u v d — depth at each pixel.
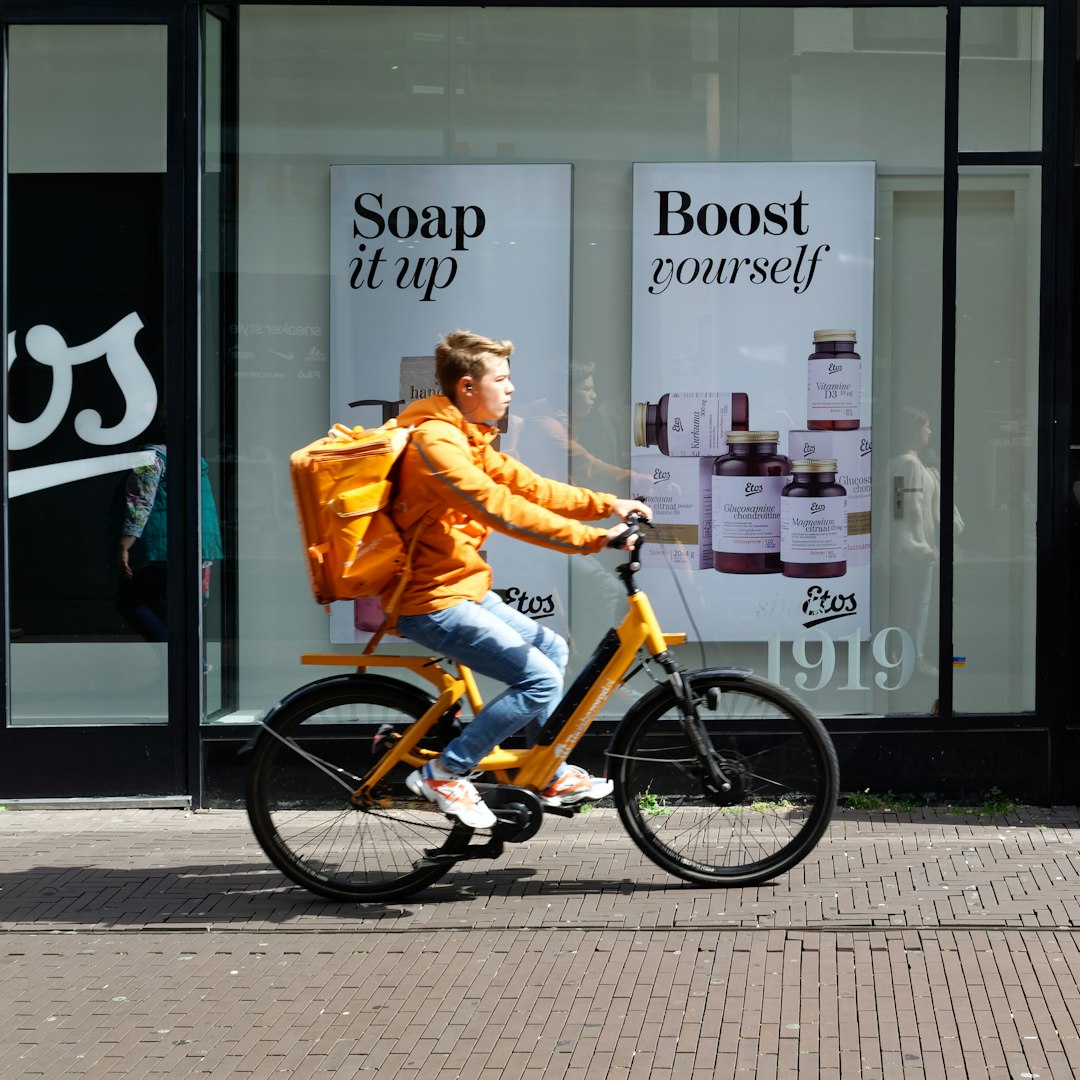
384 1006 4.28
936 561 6.52
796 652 6.60
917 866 5.48
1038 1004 4.18
